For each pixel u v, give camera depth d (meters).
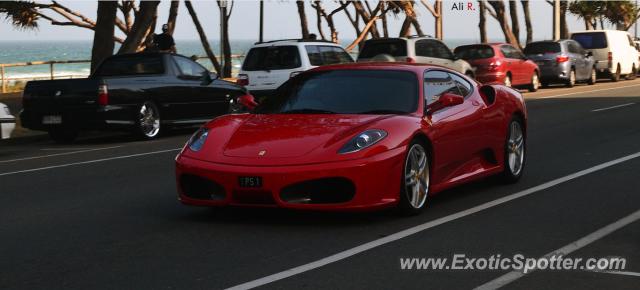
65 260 6.14
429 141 7.77
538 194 8.80
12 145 15.87
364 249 6.34
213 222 7.47
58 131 16.48
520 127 9.69
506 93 9.50
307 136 7.27
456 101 8.01
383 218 7.54
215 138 7.53
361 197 7.04
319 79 8.38
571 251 6.27
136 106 15.90
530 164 11.10
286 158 7.03
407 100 7.92
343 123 7.44
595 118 18.27
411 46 23.38
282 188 6.95
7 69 85.00
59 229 7.33
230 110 18.12
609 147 12.88
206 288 5.32
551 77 32.44
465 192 8.97
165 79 16.55
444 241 6.61
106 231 7.19
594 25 62.31
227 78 30.75
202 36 32.47
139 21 22.31
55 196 9.23
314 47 19.30
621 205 8.14
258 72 19.11
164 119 16.56
